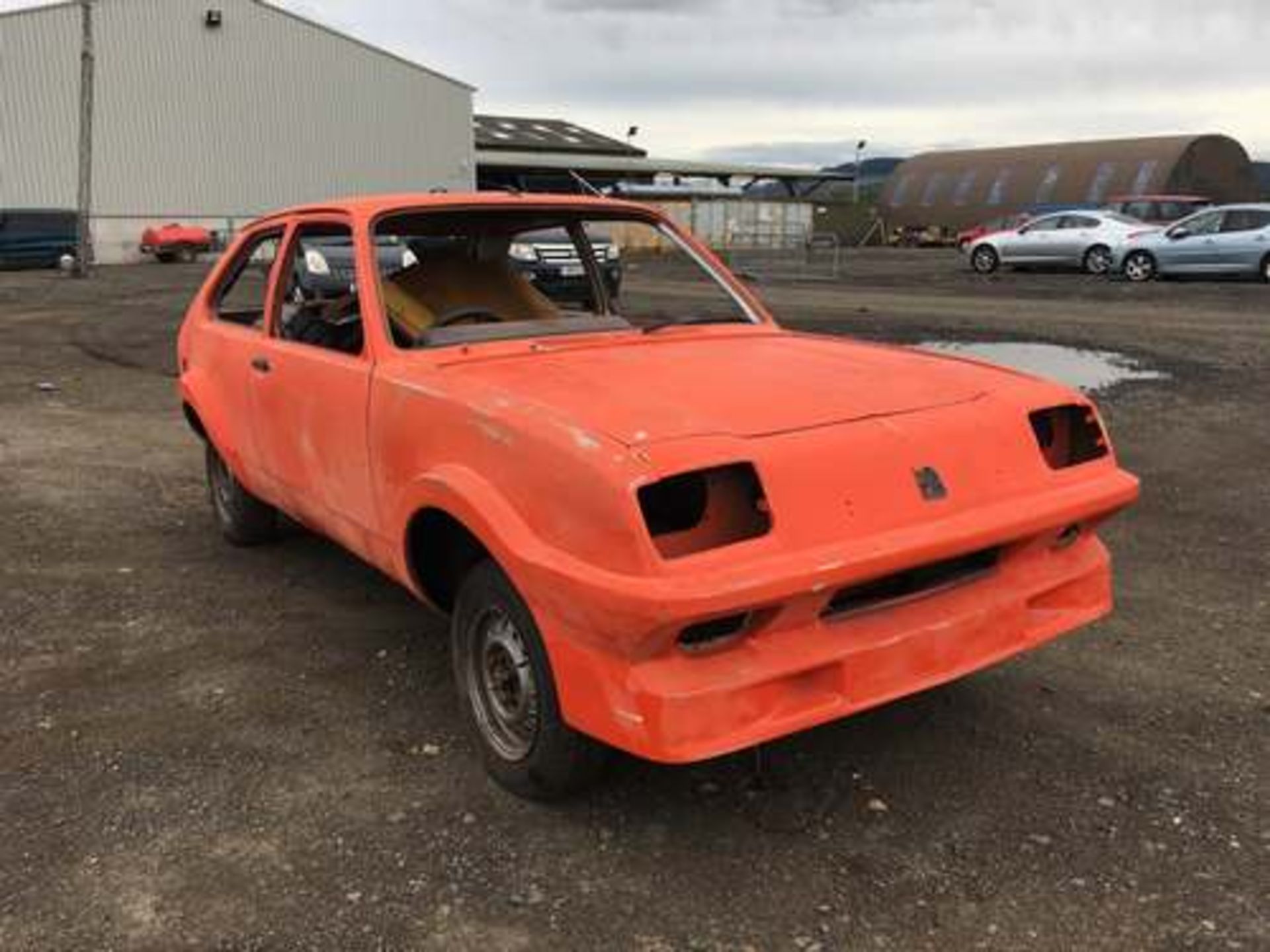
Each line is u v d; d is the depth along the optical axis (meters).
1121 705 3.98
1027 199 51.00
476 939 2.77
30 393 10.93
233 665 4.39
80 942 2.77
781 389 3.41
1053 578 3.47
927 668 3.15
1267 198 53.16
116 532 6.20
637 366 3.70
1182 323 15.39
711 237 46.06
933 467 3.18
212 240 42.41
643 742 2.80
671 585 2.71
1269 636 4.60
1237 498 6.71
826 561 2.86
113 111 43.59
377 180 50.47
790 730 2.92
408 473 3.63
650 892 2.94
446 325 4.39
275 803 3.38
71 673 4.34
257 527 5.74
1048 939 2.74
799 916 2.84
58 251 33.91
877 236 54.66
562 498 2.91
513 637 3.31
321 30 48.06
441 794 3.42
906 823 3.24
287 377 4.49
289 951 2.74
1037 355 12.27
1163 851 3.08
